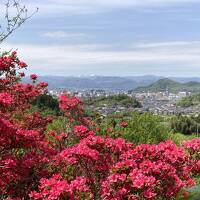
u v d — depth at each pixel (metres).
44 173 10.67
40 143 12.02
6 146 10.05
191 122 76.62
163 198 8.62
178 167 9.39
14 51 14.06
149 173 8.45
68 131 14.68
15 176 10.09
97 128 17.48
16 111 15.06
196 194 9.69
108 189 8.09
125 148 9.70
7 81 14.30
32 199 9.24
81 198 8.70
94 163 9.38
